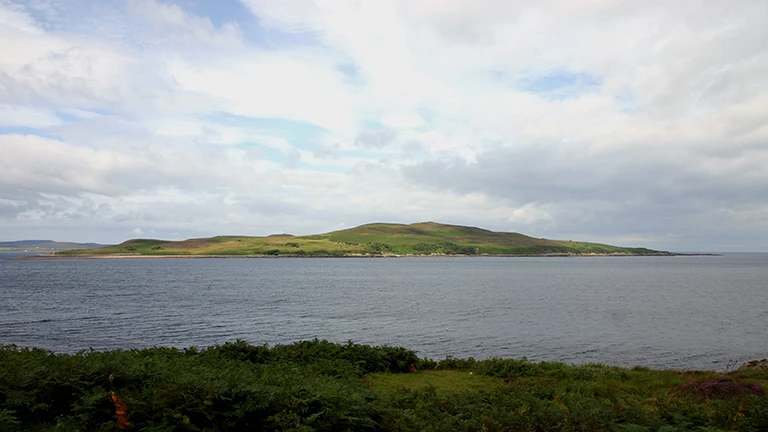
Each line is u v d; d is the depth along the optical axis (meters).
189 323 47.12
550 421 10.74
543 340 37.66
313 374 14.65
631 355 32.31
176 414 8.34
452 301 68.12
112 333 41.44
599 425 10.41
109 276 134.62
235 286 98.00
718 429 10.19
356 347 20.53
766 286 98.19
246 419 8.91
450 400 12.84
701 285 101.69
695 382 16.12
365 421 9.51
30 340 38.09
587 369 20.17
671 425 10.75
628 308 59.28
